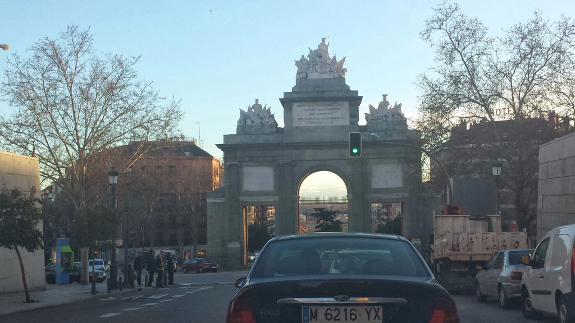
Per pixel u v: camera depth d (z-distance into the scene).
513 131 50.50
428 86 52.97
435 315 6.64
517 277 20.23
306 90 80.25
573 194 32.94
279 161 80.25
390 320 6.65
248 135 81.38
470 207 40.31
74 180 53.59
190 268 77.75
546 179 37.34
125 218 42.84
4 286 35.53
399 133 78.62
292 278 7.07
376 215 170.38
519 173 51.38
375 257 7.71
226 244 80.75
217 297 27.20
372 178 79.62
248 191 80.81
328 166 80.25
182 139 55.72
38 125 51.25
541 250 16.69
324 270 7.45
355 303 6.65
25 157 38.00
